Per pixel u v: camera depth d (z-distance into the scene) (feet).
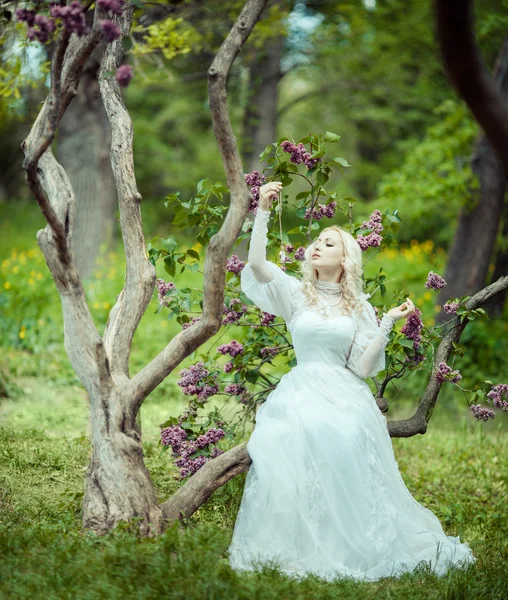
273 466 13.12
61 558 11.43
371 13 48.06
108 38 11.05
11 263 42.22
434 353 16.49
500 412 29.43
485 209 34.42
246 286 14.89
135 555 11.37
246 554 12.71
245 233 16.47
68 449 19.11
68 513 13.84
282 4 38.83
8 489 15.76
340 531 12.80
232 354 16.72
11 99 23.43
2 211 71.31
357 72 56.80
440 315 34.45
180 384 16.49
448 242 59.47
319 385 14.12
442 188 36.01
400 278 44.65
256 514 12.92
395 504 13.84
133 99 67.05
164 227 70.79
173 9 21.49
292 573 12.18
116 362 14.26
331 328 14.49
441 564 13.35
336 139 15.93
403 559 13.24
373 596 11.43
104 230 44.29
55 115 11.71
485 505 19.30
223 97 12.32
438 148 39.11
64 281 13.53
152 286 14.93
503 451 23.91
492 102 9.82
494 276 39.93
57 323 32.68
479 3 39.65
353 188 72.23
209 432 15.65
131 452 13.28
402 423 15.65
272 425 13.70
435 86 52.44
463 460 22.61
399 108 65.21
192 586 10.68
